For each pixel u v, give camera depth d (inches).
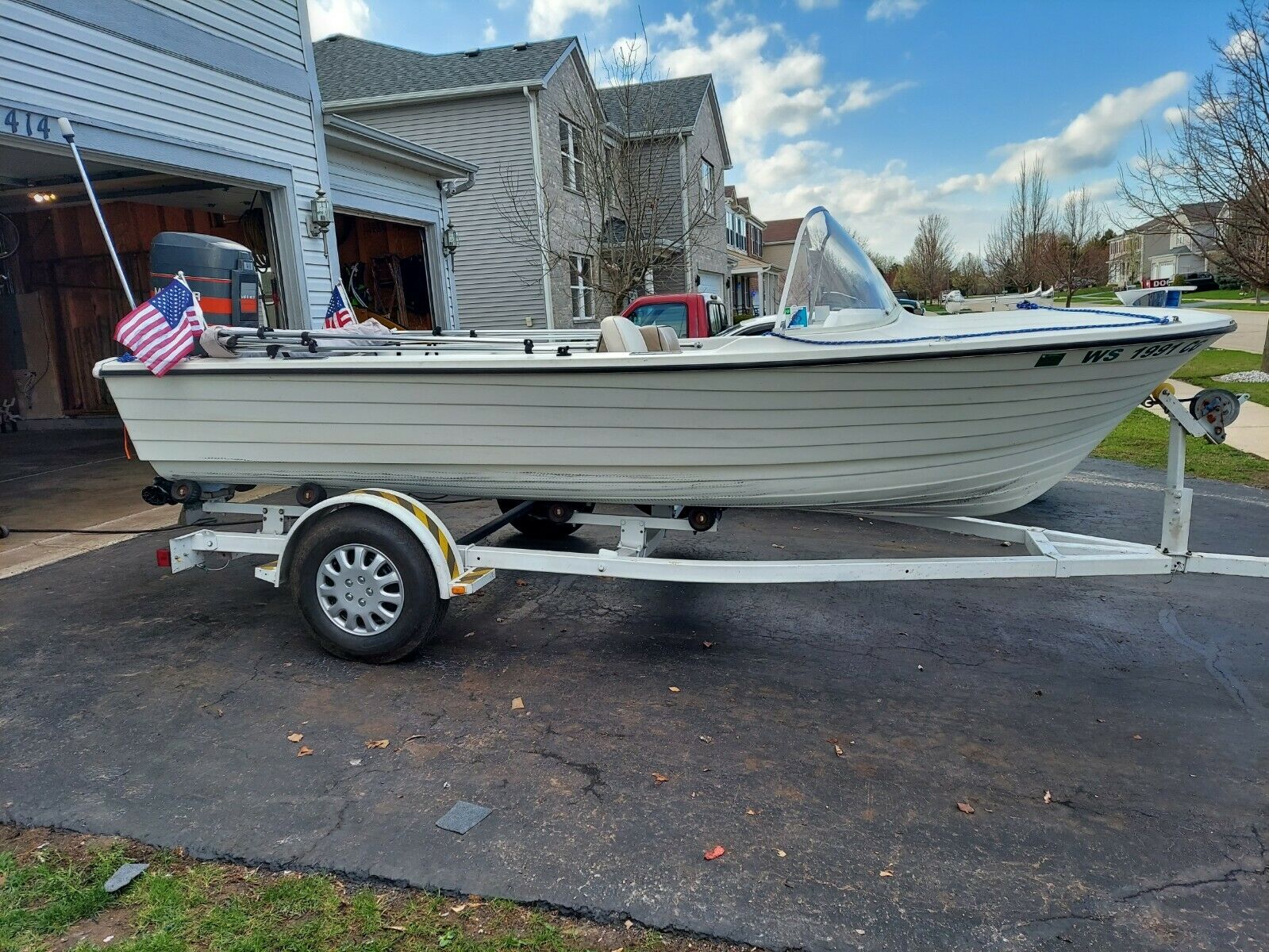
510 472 140.9
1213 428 121.2
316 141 334.6
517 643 151.5
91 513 250.4
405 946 77.9
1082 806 101.2
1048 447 135.4
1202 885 86.8
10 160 290.7
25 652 146.7
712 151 976.3
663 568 135.9
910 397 122.4
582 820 97.3
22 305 458.0
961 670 141.1
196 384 145.9
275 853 91.4
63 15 220.1
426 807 99.8
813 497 137.4
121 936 79.3
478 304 661.9
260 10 298.7
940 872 88.5
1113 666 142.7
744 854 91.0
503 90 611.8
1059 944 78.2
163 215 444.5
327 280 345.4
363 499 135.9
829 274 146.1
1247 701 129.4
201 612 167.0
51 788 104.0
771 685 134.6
